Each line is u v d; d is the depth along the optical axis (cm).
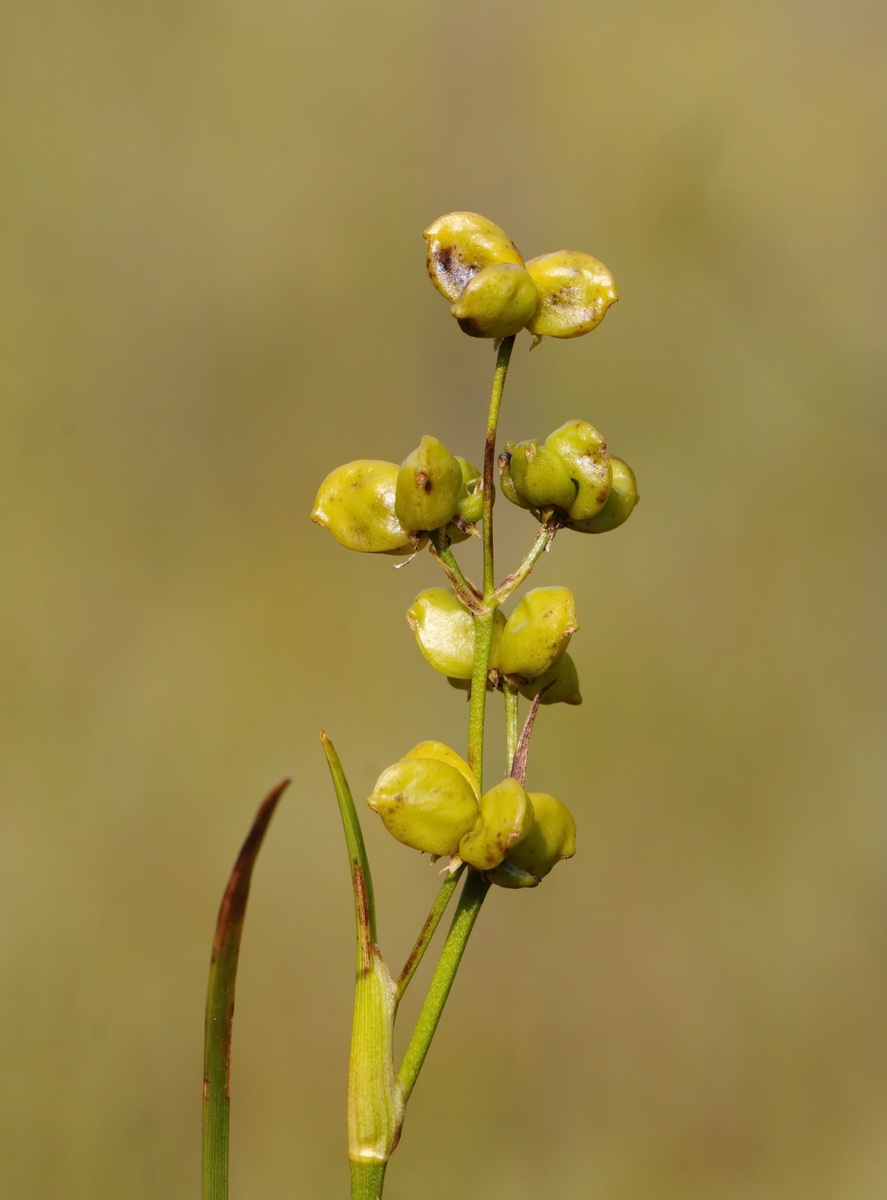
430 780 31
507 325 31
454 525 31
